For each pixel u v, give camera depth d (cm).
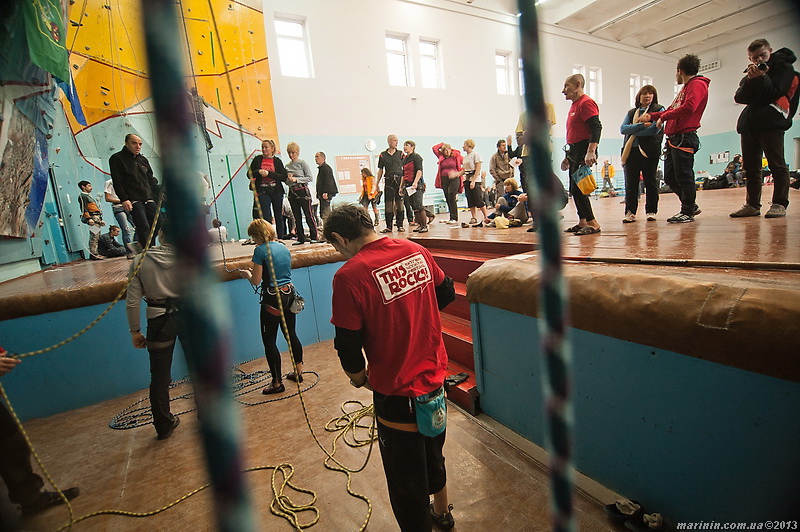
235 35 837
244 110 862
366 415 270
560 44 1352
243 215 873
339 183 999
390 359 135
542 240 40
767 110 293
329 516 187
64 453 251
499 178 645
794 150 1415
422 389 135
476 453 219
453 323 330
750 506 136
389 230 604
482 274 235
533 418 218
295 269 409
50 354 302
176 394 325
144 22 27
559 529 43
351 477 211
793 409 122
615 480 179
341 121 993
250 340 383
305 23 948
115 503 204
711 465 144
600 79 1474
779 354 120
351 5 991
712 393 140
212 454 30
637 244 247
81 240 604
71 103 645
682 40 1600
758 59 283
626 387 168
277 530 181
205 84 814
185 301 28
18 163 392
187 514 195
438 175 652
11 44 369
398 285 135
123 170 433
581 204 336
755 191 325
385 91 1051
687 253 200
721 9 1386
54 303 300
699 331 138
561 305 41
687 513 154
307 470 219
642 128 352
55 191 545
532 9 36
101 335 320
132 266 237
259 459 230
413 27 1083
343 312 132
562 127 945
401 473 140
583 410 187
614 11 1356
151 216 459
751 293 130
